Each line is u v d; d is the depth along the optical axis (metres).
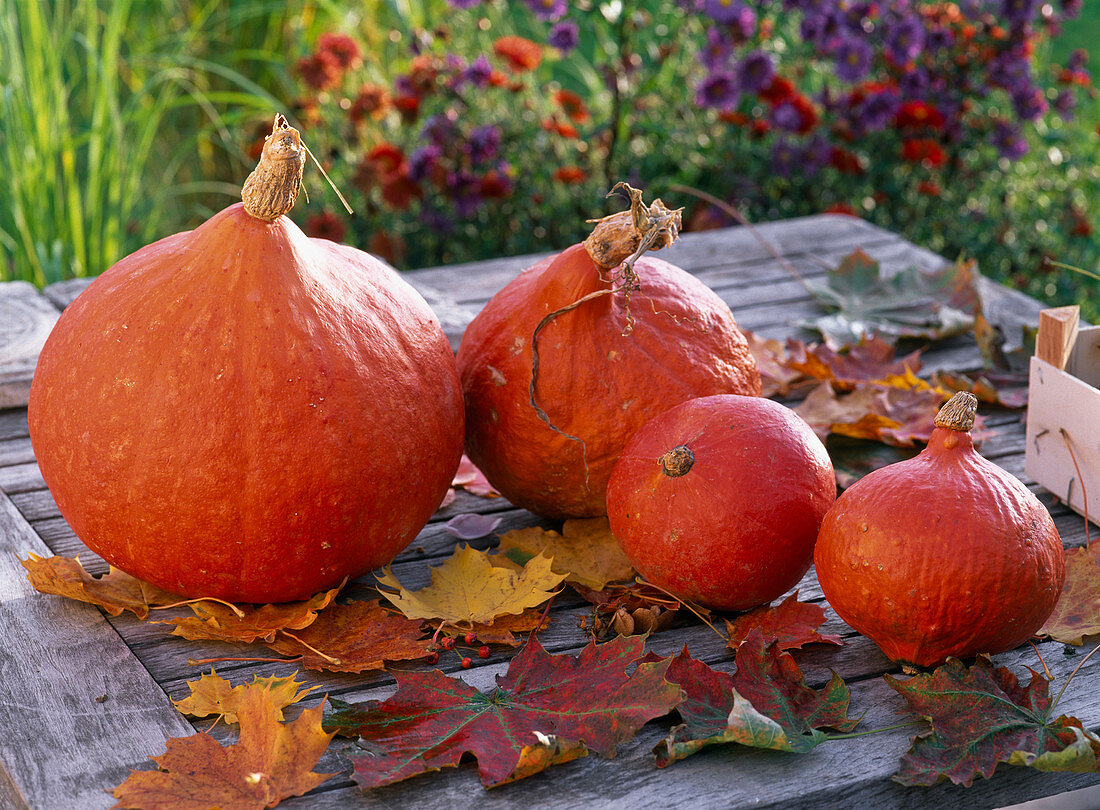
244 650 1.28
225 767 1.17
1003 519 1.21
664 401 1.33
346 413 1.25
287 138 1.25
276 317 1.25
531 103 2.59
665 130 2.54
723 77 2.39
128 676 1.25
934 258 1.95
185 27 3.04
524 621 1.31
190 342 1.24
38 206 2.42
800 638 1.26
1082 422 1.40
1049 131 2.73
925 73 2.55
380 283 1.30
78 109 2.95
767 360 1.66
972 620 1.21
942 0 2.65
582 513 1.39
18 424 1.57
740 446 1.27
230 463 1.24
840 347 1.69
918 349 1.72
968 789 1.19
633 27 2.54
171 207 2.87
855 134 2.47
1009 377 1.64
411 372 1.28
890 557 1.21
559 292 1.33
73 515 1.28
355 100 2.49
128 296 1.26
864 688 1.25
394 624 1.28
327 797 1.17
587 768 1.18
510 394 1.34
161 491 1.24
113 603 1.30
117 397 1.24
